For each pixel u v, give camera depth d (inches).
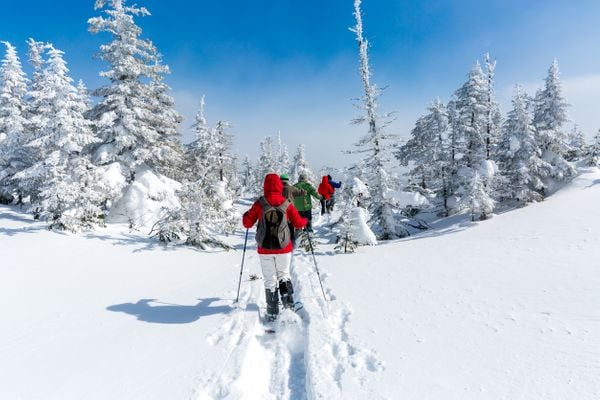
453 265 267.3
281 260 201.6
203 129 1279.5
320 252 398.3
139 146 768.9
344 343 155.4
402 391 113.9
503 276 225.1
